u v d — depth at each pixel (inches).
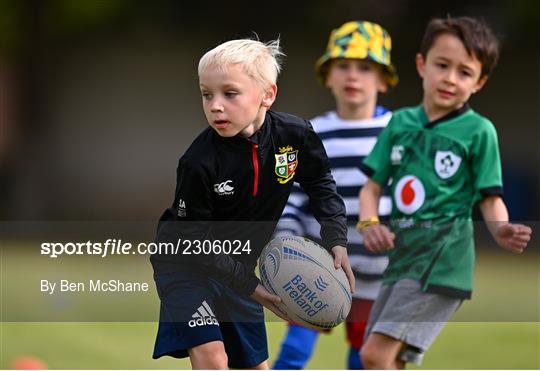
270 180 584.7
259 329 624.7
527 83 2164.1
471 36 676.1
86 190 2242.9
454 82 676.1
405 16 2198.6
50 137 2263.8
